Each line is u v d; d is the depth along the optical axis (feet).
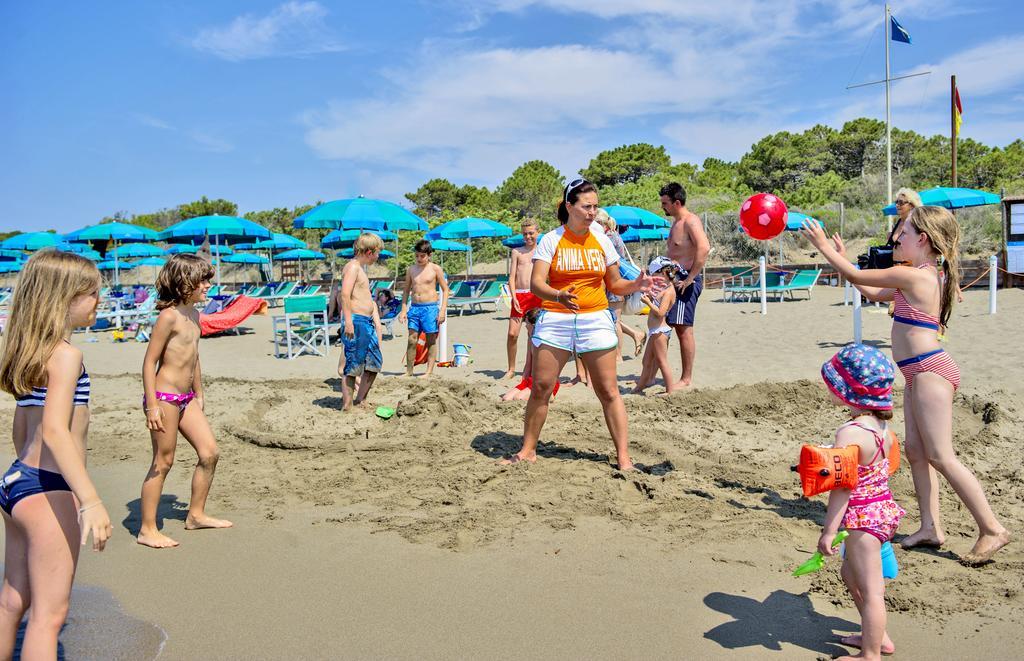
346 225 55.01
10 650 9.75
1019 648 10.73
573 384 29.48
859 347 10.78
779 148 175.73
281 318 46.96
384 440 22.36
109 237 80.94
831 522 10.18
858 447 10.16
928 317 13.61
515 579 13.28
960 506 16.37
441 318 32.50
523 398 27.14
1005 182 139.13
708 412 24.82
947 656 10.58
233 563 14.34
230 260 115.03
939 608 11.94
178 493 18.85
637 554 14.24
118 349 48.65
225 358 41.96
